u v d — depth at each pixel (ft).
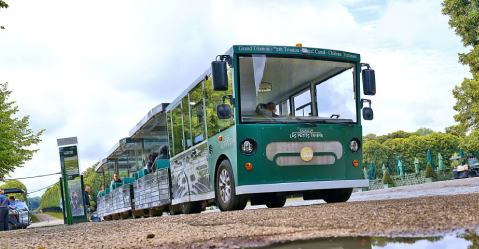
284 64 34.58
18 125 96.78
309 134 34.17
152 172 54.39
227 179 34.96
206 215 28.04
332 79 35.58
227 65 34.01
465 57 95.96
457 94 140.36
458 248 8.69
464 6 95.86
